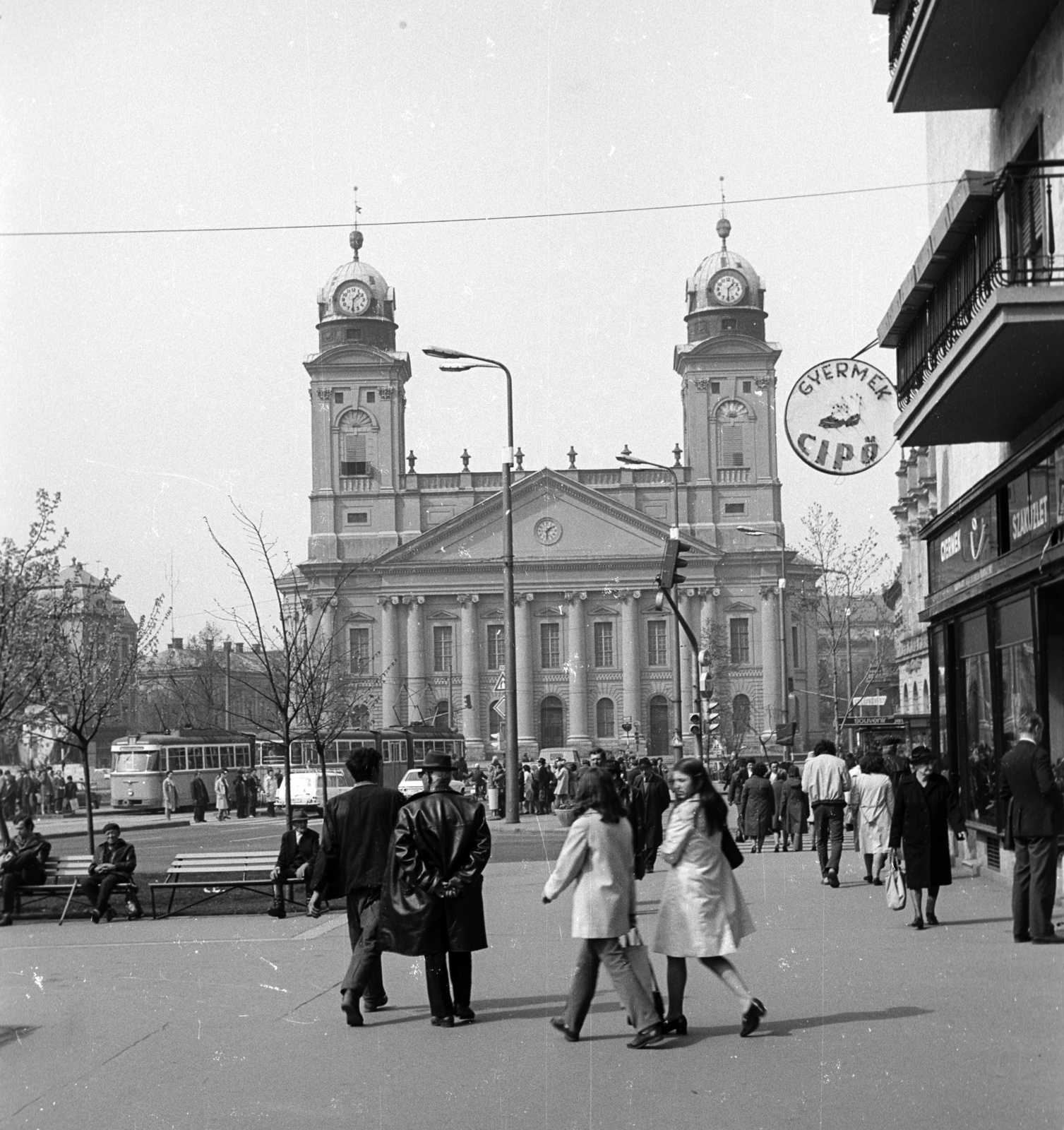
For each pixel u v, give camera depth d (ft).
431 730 268.41
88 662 76.43
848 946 45.11
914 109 59.47
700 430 382.22
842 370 56.08
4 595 61.16
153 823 160.66
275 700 95.40
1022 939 44.27
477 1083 27.89
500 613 380.37
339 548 384.27
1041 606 54.44
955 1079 26.35
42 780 179.11
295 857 60.64
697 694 134.21
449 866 34.12
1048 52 51.03
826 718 373.61
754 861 87.40
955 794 50.83
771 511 379.76
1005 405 54.65
